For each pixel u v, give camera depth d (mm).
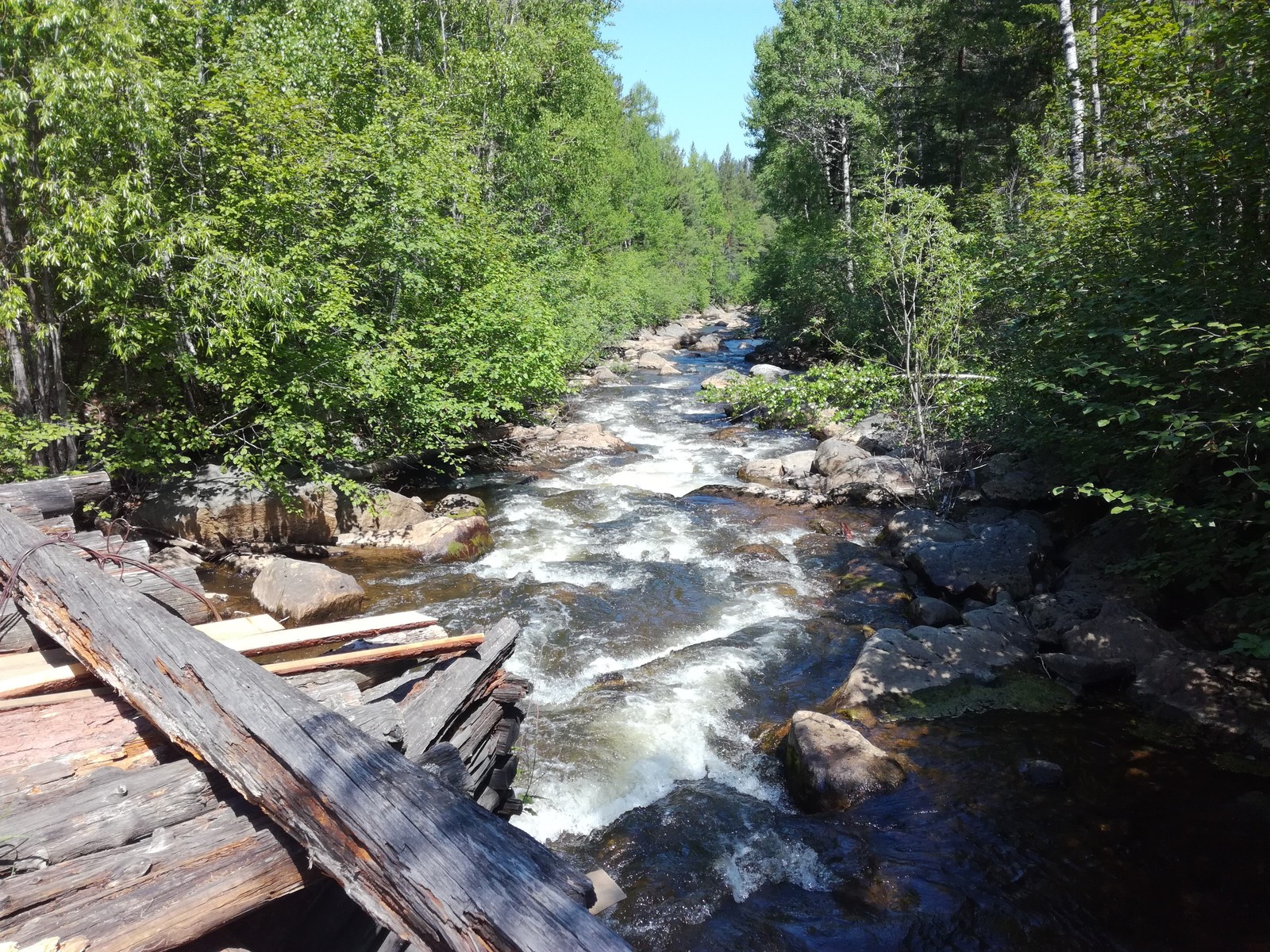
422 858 2006
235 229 11844
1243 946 4652
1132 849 5492
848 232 18609
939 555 10055
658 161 62062
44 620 4004
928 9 30062
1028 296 9305
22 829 2590
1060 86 13711
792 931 4938
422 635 4441
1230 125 6848
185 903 2422
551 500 14242
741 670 8039
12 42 9383
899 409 13359
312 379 12219
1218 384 6574
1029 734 6918
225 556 10961
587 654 8320
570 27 25312
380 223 13664
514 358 15789
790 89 31109
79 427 10344
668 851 5613
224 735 2686
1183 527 6965
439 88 19516
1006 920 4938
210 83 12758
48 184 9492
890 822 5855
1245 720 6785
